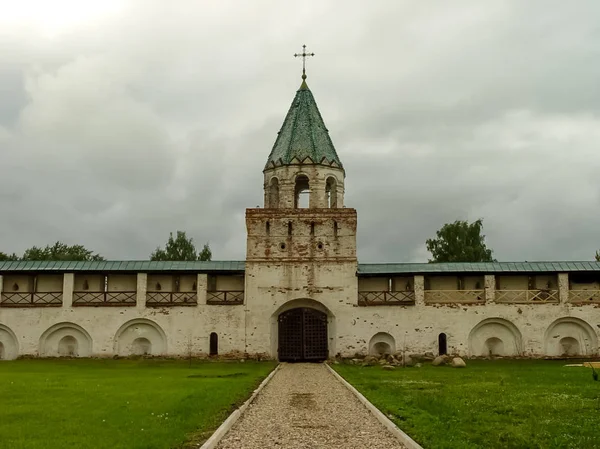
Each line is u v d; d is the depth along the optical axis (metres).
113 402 20.42
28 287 49.09
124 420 16.64
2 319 47.38
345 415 18.50
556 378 30.62
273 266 47.94
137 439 14.06
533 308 47.50
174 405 19.48
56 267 48.06
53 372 35.38
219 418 17.11
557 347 47.53
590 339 47.41
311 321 48.06
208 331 47.41
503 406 20.02
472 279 49.38
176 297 48.81
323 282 47.72
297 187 51.59
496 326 47.81
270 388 26.62
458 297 48.44
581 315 47.34
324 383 29.19
